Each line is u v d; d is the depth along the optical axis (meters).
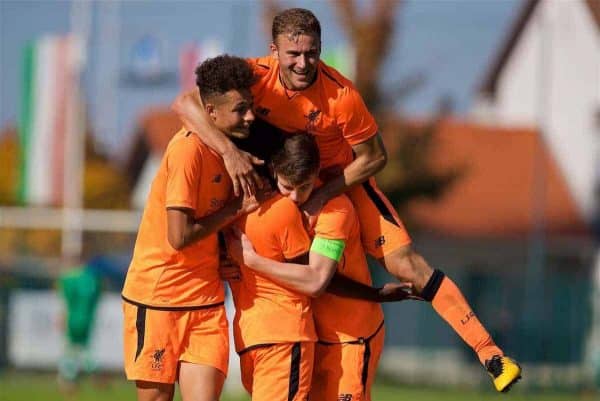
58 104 87.44
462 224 119.12
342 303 27.80
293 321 26.30
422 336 90.31
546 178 123.00
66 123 87.44
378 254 28.08
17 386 67.56
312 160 25.75
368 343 27.91
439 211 120.25
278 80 25.81
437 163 103.25
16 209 95.31
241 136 25.39
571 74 122.69
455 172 97.50
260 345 26.17
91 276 65.81
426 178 96.25
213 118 25.33
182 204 25.02
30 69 87.81
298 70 25.08
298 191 25.98
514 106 130.00
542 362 86.75
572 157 123.56
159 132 130.75
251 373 26.83
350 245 27.59
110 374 77.06
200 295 25.98
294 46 24.92
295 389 26.20
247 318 26.59
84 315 65.75
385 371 89.31
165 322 25.88
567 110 123.69
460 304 27.59
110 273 71.06
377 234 27.97
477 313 92.69
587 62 121.56
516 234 118.88
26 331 79.56
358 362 27.69
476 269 117.50
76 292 65.56
